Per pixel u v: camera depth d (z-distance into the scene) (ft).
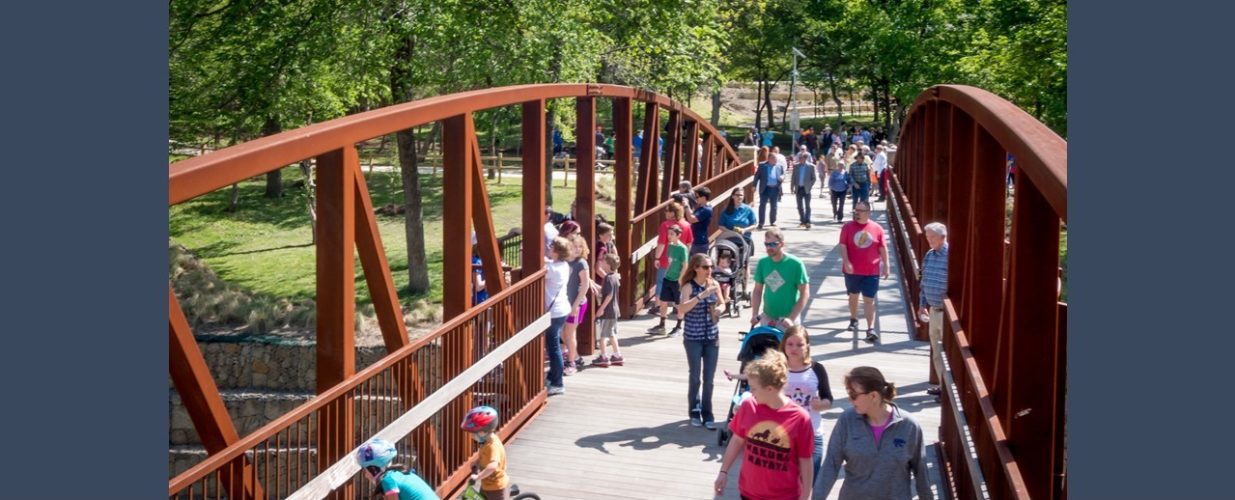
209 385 18.22
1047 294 17.28
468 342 28.37
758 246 71.20
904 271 56.34
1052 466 17.37
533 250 36.09
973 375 21.97
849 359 41.55
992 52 100.53
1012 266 17.53
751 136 178.60
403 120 24.56
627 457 30.27
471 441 29.01
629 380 38.34
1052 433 17.31
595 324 43.68
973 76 104.53
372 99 78.64
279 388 70.74
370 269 23.81
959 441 24.61
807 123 244.01
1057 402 16.99
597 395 36.37
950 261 30.71
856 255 43.47
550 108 76.33
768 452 19.85
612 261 40.16
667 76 78.95
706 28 82.23
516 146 166.81
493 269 31.53
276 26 67.31
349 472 22.08
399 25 66.44
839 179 86.28
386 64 68.39
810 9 195.11
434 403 26.00
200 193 16.76
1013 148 16.66
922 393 36.47
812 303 52.80
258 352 70.95
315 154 20.56
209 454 18.53
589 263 42.88
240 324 74.69
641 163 54.29
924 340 44.47
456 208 28.91
